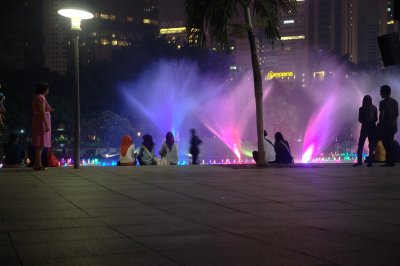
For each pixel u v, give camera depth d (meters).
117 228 6.65
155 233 6.36
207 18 15.95
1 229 6.55
